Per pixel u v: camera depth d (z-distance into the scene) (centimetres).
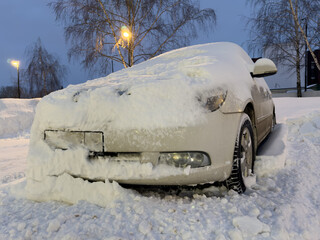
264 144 336
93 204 206
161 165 193
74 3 1323
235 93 224
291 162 312
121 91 215
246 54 371
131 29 1388
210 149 194
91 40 1368
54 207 212
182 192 228
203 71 219
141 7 1392
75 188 215
